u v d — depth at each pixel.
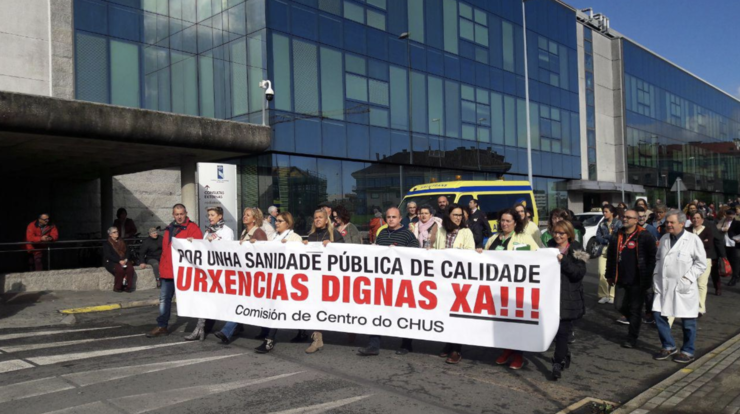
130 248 13.04
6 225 17.62
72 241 12.27
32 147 11.23
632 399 5.28
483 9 27.22
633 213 7.30
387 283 6.61
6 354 6.73
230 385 5.51
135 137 10.55
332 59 20.03
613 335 8.19
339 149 20.12
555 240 6.12
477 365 6.45
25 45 15.20
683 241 6.68
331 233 7.16
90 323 9.01
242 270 7.19
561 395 5.43
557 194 32.84
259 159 18.47
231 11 18.77
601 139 37.28
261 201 18.38
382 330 6.64
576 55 34.25
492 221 13.23
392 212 6.86
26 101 9.20
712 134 53.41
